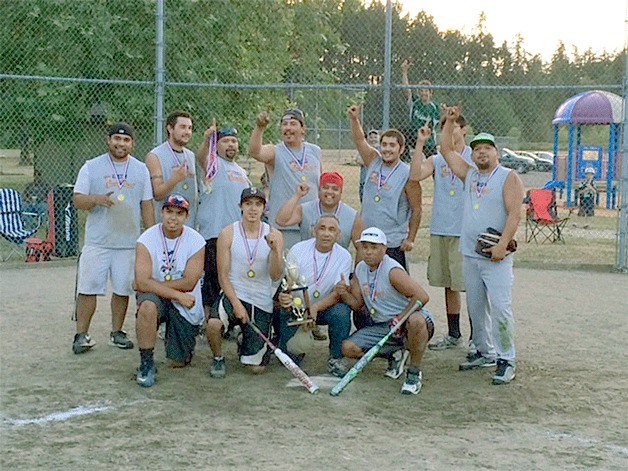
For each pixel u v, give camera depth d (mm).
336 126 17062
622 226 11492
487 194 6062
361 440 4816
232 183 7133
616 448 4727
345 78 13852
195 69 14133
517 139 18141
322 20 14164
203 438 4824
